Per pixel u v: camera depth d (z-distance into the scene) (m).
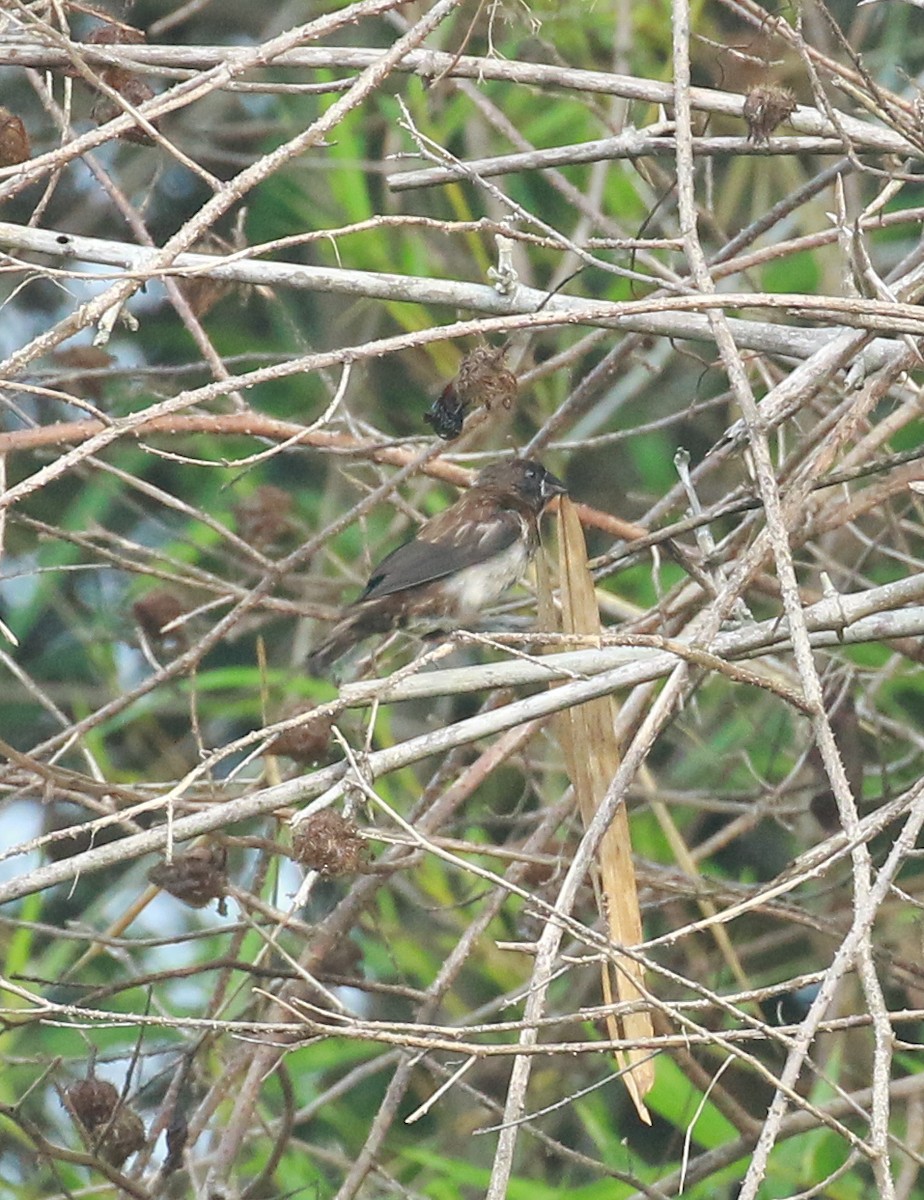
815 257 13.10
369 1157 8.79
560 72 8.70
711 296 5.84
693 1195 10.26
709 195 9.95
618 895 7.27
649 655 7.88
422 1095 12.11
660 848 12.70
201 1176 10.03
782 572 6.08
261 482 14.01
